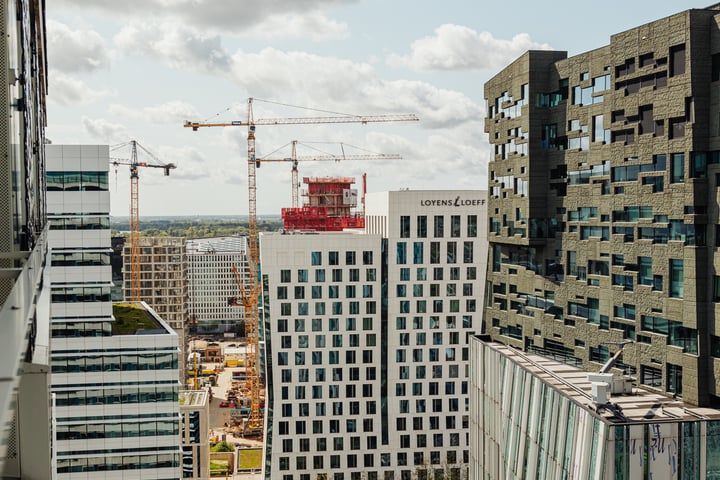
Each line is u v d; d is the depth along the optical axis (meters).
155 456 106.25
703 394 55.69
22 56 21.44
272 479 145.75
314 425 146.12
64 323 104.06
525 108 77.50
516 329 83.25
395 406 148.00
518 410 73.25
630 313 63.44
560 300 74.12
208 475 158.25
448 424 149.25
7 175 16.70
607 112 65.88
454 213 147.50
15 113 18.34
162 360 106.00
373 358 146.88
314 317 145.25
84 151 103.00
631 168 62.88
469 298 148.62
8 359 8.05
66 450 104.50
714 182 54.78
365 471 147.38
